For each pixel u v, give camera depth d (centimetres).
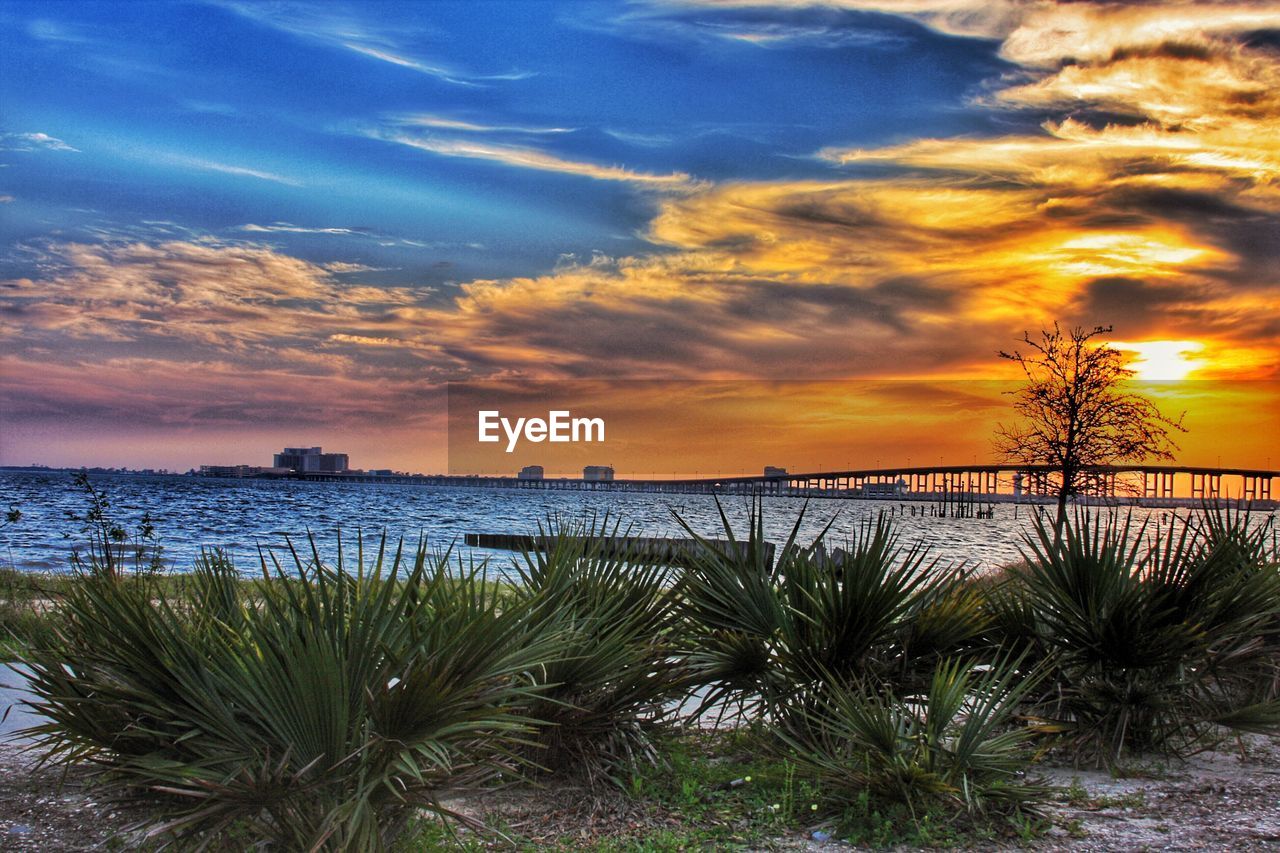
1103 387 2703
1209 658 723
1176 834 542
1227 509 817
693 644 676
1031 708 721
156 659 428
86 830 536
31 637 535
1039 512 757
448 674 418
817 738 656
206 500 10625
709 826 554
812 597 685
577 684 602
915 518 10519
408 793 414
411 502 11038
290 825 401
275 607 445
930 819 555
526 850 508
